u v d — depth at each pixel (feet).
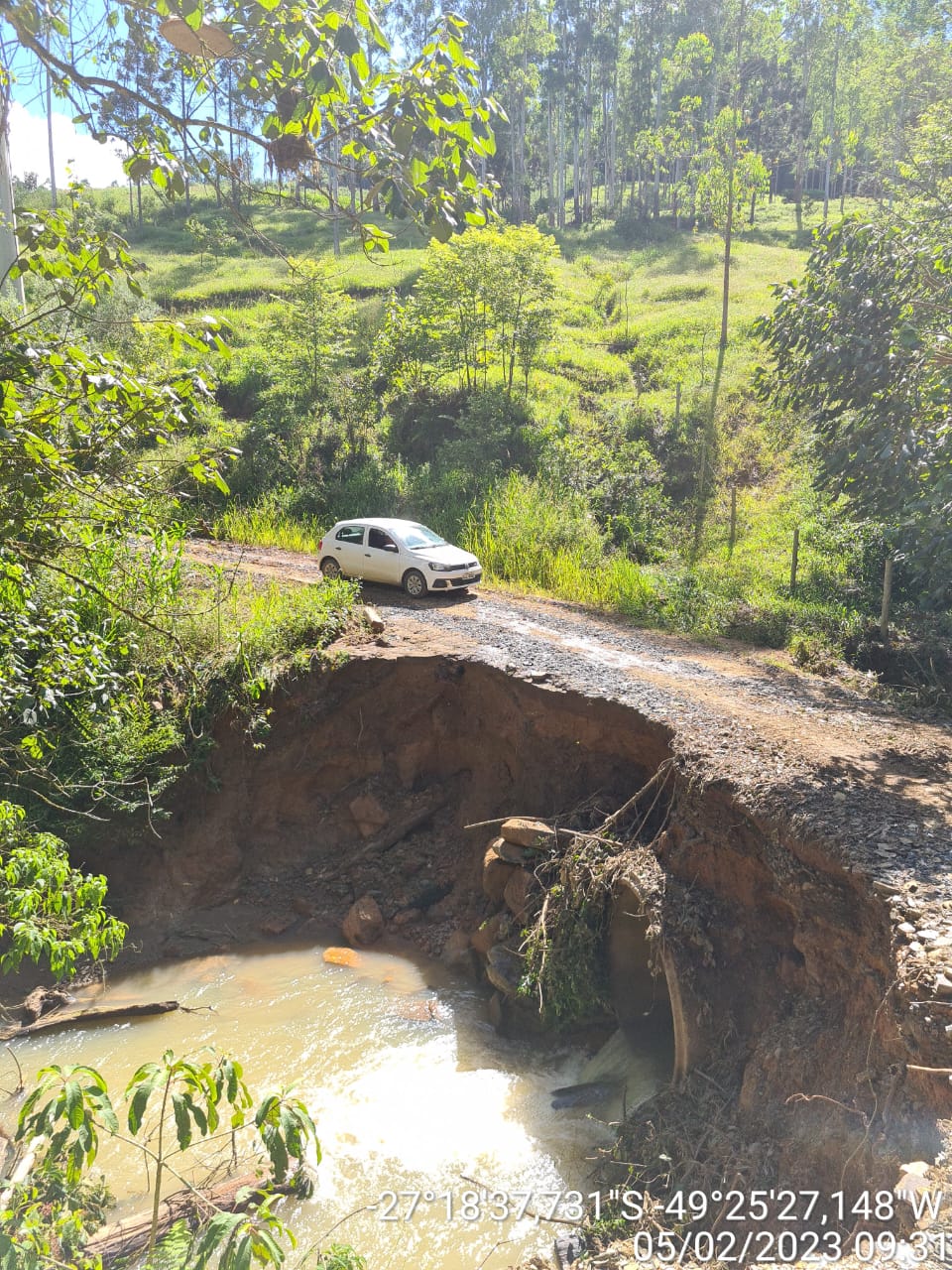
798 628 56.75
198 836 46.21
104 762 43.60
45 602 28.45
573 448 86.02
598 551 72.28
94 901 24.85
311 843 48.24
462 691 47.67
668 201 220.02
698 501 80.94
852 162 117.91
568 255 169.58
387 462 93.15
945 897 24.14
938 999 20.52
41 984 40.65
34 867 24.25
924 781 32.86
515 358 98.78
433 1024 37.45
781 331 42.52
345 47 13.28
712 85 177.78
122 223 179.11
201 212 167.53
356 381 102.53
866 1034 23.43
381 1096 32.99
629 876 33.12
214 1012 38.78
